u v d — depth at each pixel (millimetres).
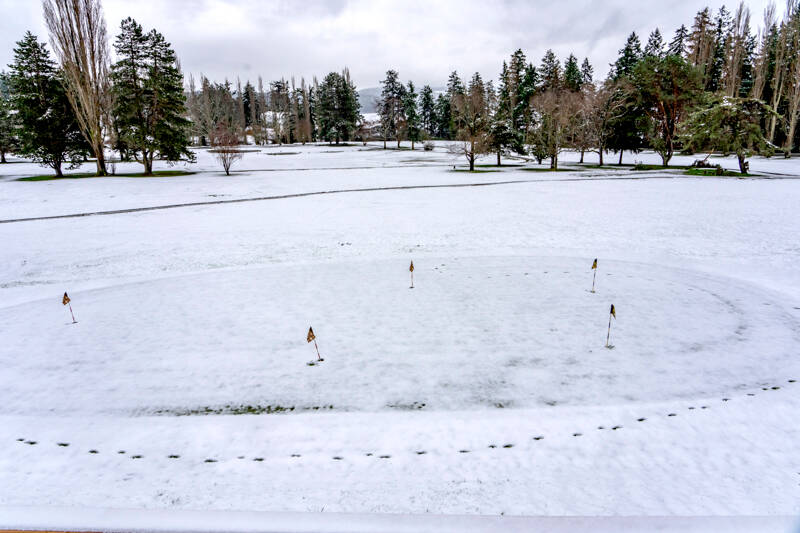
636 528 2738
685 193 24594
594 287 9398
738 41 62688
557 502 3365
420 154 69188
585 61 93438
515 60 80688
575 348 6480
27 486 3764
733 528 2717
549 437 4320
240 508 3402
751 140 36000
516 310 8133
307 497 3516
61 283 10766
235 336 7309
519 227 16172
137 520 2932
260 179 37469
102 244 14742
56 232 16734
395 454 4125
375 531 2787
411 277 10086
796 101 52188
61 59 35625
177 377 5961
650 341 6676
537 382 5520
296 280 10500
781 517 2814
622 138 48312
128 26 38562
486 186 30938
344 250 13445
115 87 39000
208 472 3928
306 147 85938
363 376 5820
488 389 5383
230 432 4633
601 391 5254
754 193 24031
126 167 49312
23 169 47688
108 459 4184
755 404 4867
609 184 30531
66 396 5547
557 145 45656
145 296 9625
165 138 41594
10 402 5430
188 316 8328
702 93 42594
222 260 12617
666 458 3926
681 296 8719
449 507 3344
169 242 14945
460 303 8586
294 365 6207
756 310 7859
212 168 49031
